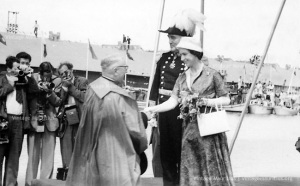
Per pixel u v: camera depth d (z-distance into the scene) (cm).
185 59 634
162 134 677
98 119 625
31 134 862
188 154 628
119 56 644
